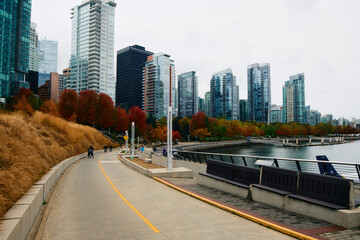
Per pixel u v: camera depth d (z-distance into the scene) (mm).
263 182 8688
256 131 159625
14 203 6293
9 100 78438
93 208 8484
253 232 5836
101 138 59469
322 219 6227
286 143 128125
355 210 5809
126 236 5750
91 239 5598
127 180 14891
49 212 8000
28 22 130250
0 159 8586
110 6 192375
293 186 7469
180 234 5812
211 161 12312
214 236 5629
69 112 77250
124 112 99375
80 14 191250
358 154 78875
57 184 13609
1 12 103125
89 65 182500
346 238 5043
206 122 119250
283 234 5645
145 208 8344
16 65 124438
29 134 16578
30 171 9859
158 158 21078
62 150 23406
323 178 6555
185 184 12672
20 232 5059
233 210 7480
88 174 17938
